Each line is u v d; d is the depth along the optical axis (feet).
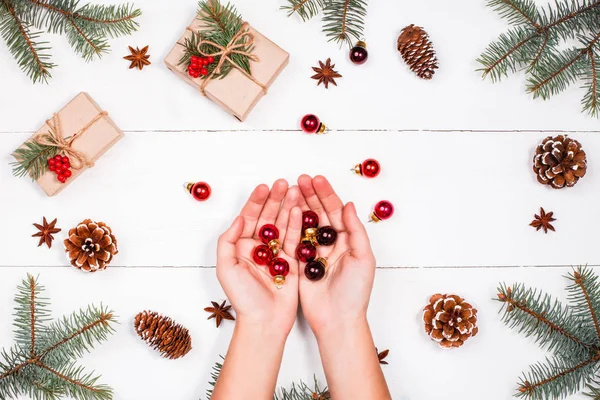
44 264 3.14
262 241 2.91
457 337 3.01
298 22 3.16
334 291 2.86
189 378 3.13
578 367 3.01
